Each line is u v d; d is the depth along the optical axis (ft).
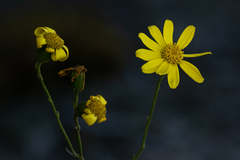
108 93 1.76
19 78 1.70
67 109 1.64
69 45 1.83
